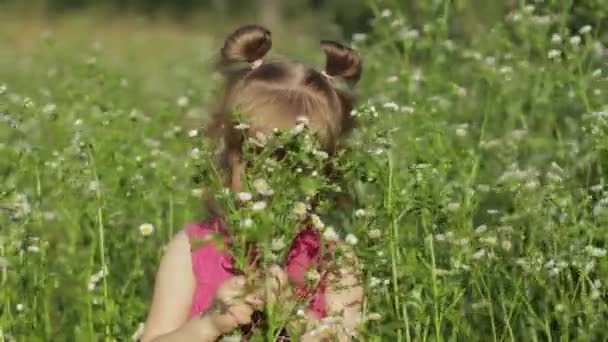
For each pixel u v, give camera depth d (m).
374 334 4.06
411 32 7.32
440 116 6.63
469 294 4.88
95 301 4.90
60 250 5.57
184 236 3.76
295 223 3.34
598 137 5.32
